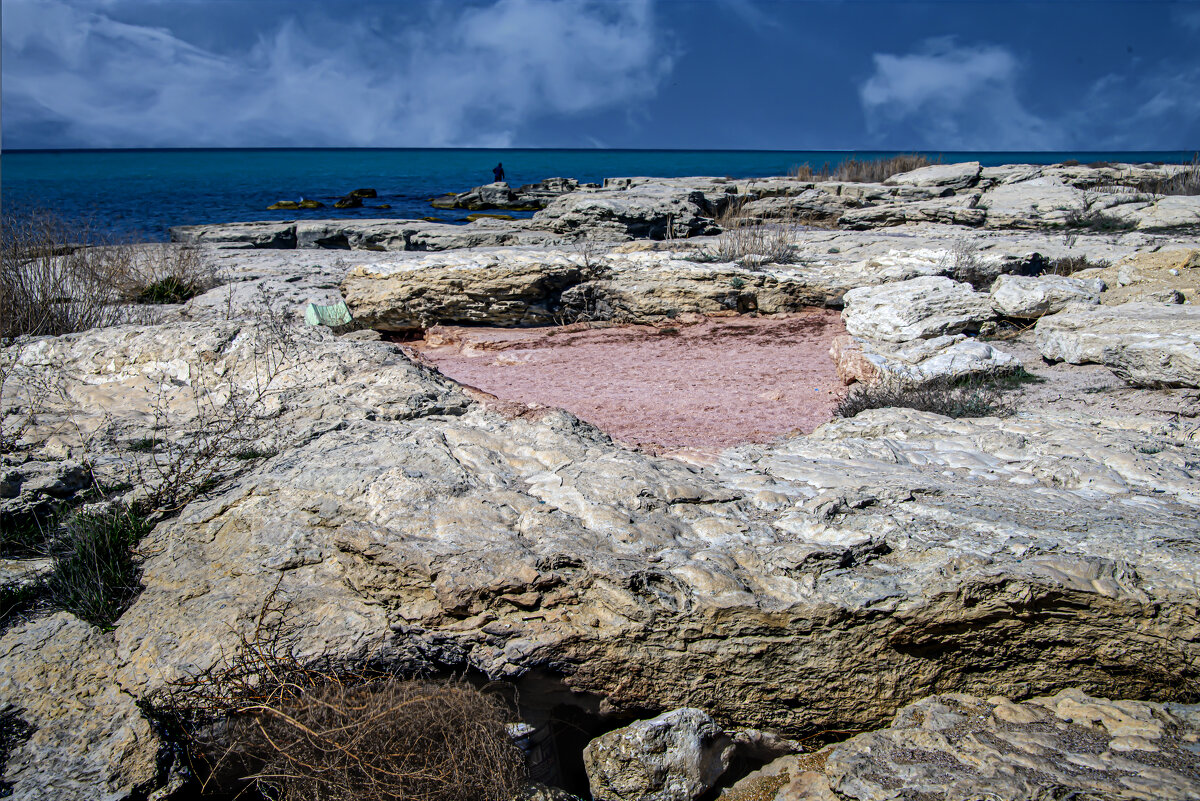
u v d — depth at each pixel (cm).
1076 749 338
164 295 1416
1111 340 828
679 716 381
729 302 1327
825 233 1983
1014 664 377
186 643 391
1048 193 2455
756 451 560
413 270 1355
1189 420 610
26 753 355
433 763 343
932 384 826
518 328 1356
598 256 1442
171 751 365
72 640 409
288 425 591
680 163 14175
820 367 1020
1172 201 2020
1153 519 408
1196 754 326
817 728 389
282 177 8025
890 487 453
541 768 405
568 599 385
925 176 3025
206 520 466
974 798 317
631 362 1097
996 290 1095
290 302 1399
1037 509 429
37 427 607
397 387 645
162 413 643
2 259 1069
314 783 336
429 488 445
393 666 390
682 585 379
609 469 472
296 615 398
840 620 369
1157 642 355
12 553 483
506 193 4641
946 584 366
